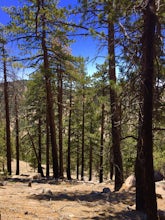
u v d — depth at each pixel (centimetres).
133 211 1171
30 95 3169
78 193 1533
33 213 1045
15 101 3381
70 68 2309
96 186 1942
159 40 936
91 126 4044
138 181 1173
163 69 960
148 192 892
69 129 3753
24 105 3400
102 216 1098
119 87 998
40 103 3212
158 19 908
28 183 1917
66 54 2262
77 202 1300
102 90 1473
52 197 1375
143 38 914
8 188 1617
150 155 890
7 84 3014
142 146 968
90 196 1445
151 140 891
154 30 888
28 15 2103
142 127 925
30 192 1488
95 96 1475
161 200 1413
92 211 1162
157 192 1539
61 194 1467
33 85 2909
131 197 1427
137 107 986
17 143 3725
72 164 5741
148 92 891
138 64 938
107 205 1266
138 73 940
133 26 977
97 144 4178
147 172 891
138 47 943
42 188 1650
